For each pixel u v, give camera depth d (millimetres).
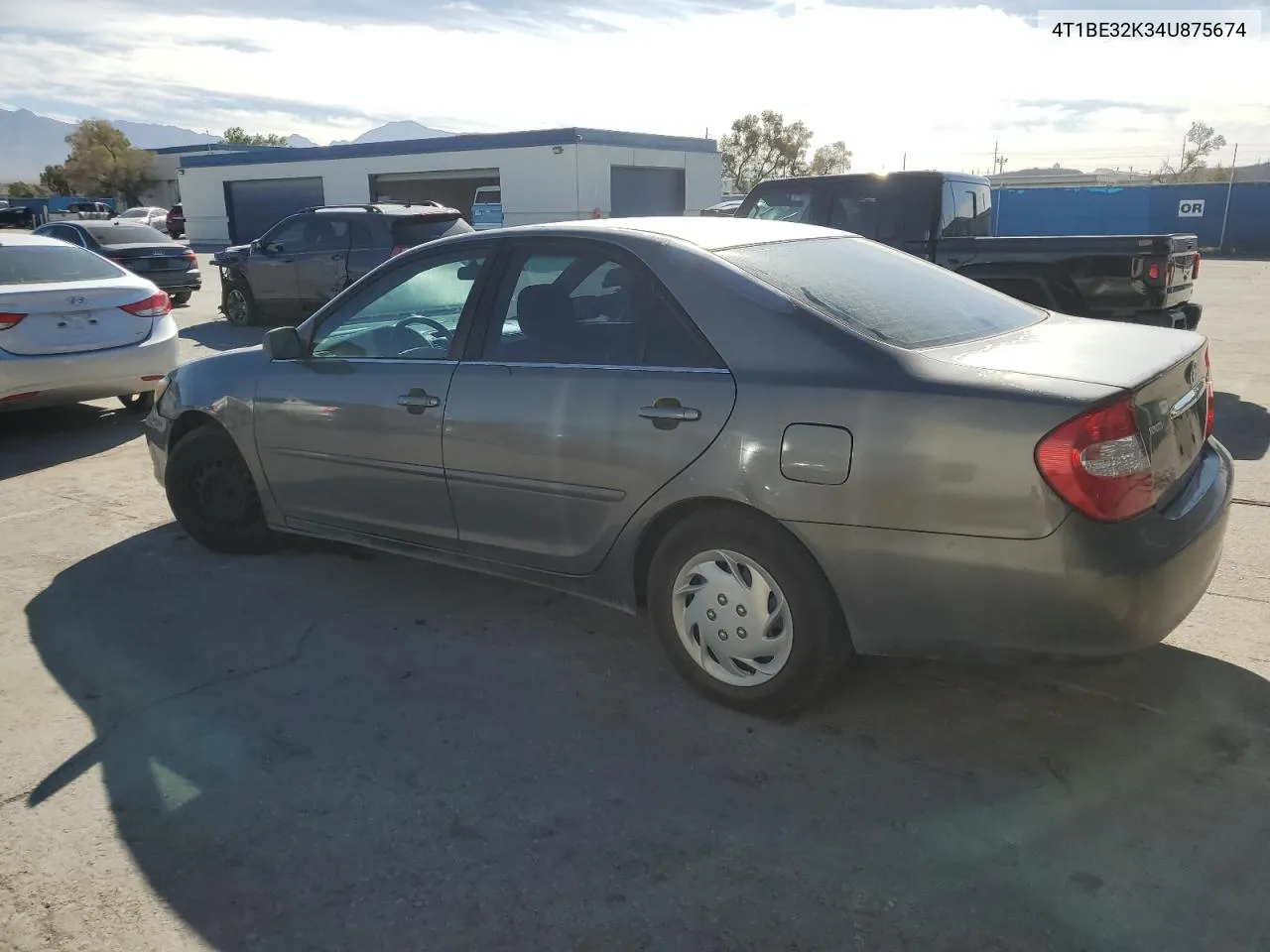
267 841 2715
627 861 2604
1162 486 2830
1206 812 2727
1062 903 2398
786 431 2953
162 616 4234
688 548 3275
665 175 31391
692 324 3232
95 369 7391
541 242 3697
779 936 2324
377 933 2363
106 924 2410
